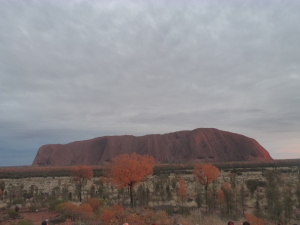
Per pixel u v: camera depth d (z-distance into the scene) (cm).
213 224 1484
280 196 2456
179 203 2731
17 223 1636
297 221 1923
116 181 2677
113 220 1427
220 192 2488
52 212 2206
